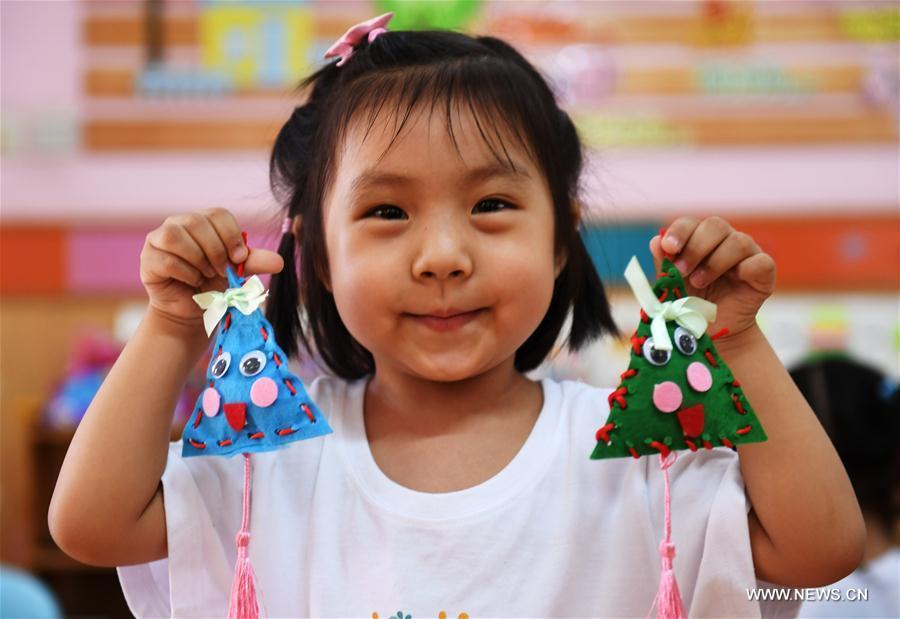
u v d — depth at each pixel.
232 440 0.76
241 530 0.78
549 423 0.87
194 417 0.78
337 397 0.92
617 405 0.74
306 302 0.92
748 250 0.78
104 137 2.58
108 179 2.57
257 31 2.55
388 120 0.81
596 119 2.59
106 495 0.77
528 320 0.82
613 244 2.54
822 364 1.39
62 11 2.56
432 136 0.79
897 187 2.63
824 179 2.63
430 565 0.80
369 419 0.90
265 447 0.75
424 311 0.79
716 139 2.62
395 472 0.85
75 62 2.57
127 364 0.80
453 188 0.79
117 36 2.57
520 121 0.84
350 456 0.86
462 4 2.46
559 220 0.90
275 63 2.55
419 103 0.81
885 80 2.60
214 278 0.81
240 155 2.56
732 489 0.79
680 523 0.80
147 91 2.56
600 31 2.59
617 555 0.81
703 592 0.78
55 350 2.59
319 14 2.55
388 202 0.80
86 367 2.45
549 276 0.84
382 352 0.82
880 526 1.36
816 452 0.77
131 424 0.78
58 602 2.44
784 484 0.76
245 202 2.48
